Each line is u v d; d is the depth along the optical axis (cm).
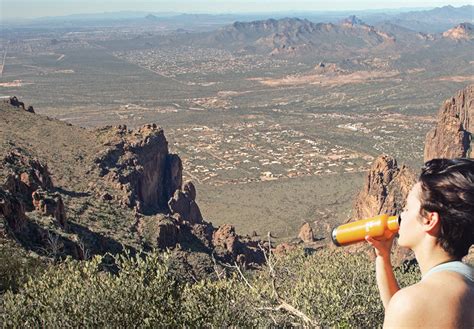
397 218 463
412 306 347
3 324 1286
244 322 1327
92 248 5003
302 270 2314
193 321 1306
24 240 3853
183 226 6894
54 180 7950
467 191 363
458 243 373
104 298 1288
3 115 10400
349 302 1680
